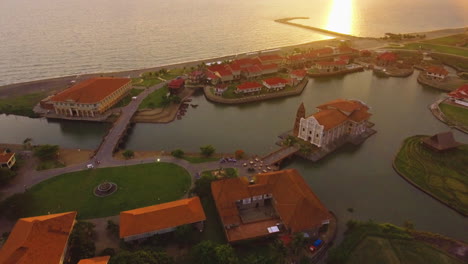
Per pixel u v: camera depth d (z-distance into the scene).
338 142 126.31
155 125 144.50
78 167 106.12
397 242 77.81
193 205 81.56
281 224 81.75
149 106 158.75
